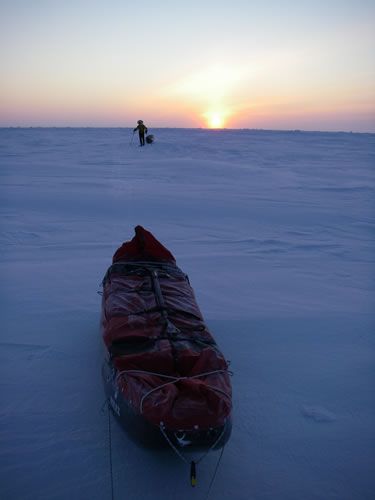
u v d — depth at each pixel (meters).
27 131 54.66
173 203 11.92
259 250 8.41
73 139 37.19
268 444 3.29
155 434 2.75
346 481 3.01
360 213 11.87
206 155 25.48
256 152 28.17
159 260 5.05
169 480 2.93
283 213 11.49
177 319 3.80
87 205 11.42
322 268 7.50
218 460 3.12
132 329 3.59
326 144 37.88
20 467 2.97
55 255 7.56
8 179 14.77
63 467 2.99
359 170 20.81
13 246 8.02
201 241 8.89
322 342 4.82
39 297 5.67
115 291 4.27
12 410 3.52
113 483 2.88
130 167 18.56
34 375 3.99
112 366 3.36
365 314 5.59
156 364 3.19
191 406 2.77
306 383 4.07
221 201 12.41
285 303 5.84
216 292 6.12
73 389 3.82
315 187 15.59
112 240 8.65
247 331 4.97
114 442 3.22
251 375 4.15
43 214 10.52
